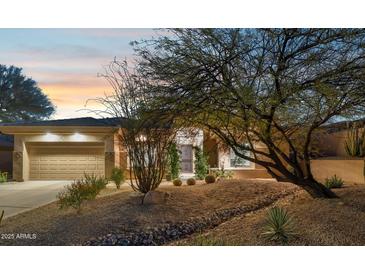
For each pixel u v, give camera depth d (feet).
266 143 26.37
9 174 73.05
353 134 45.01
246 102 21.74
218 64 21.77
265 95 22.48
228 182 38.37
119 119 35.42
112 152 60.90
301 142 29.66
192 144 34.47
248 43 22.00
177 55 22.68
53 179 63.98
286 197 31.30
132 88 32.65
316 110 23.26
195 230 26.13
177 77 22.97
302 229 20.59
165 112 24.44
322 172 46.32
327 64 22.09
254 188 35.58
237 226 24.32
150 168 34.65
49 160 64.18
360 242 18.37
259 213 27.07
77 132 62.13
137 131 32.27
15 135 62.80
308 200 26.96
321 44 21.98
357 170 41.19
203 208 30.37
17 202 38.32
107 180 46.96
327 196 26.40
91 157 63.98
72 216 28.66
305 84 21.99
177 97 23.24
